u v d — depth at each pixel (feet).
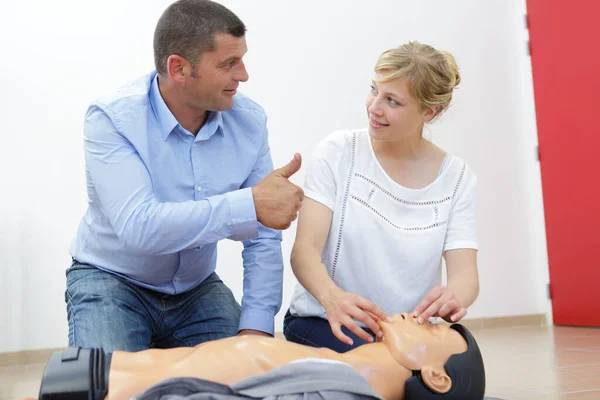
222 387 3.46
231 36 5.49
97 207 5.84
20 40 11.96
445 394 3.95
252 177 6.36
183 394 3.42
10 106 11.87
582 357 9.74
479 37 15.83
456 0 15.62
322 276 5.15
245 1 13.62
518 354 10.50
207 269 6.32
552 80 15.46
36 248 11.89
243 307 6.02
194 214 5.07
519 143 16.08
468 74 15.69
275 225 5.07
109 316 5.63
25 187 11.89
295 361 3.55
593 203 14.76
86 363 3.54
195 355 3.63
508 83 16.05
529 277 15.97
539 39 15.71
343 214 5.66
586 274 14.99
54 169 12.06
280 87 13.83
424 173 5.81
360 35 14.57
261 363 3.61
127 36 12.64
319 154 5.79
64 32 12.23
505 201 15.87
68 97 12.20
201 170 5.96
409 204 5.70
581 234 15.06
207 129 5.97
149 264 5.86
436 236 5.66
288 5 13.96
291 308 5.98
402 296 5.58
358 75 14.49
